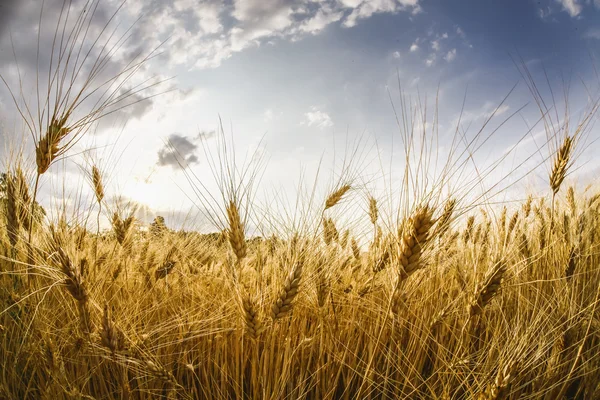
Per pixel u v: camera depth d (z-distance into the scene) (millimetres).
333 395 521
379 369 539
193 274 677
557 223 631
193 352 570
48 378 479
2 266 573
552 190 632
